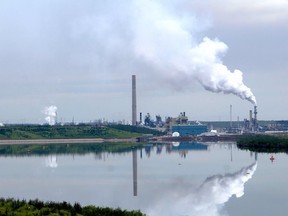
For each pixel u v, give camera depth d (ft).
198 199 444.55
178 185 544.62
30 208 324.80
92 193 489.26
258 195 458.91
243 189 501.56
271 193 469.16
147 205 415.85
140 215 315.78
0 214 303.89
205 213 379.76
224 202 424.46
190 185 542.57
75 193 490.90
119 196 467.52
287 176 609.01
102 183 572.92
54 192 500.33
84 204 419.95
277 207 396.98
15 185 563.48
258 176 615.16
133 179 608.60
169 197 457.68
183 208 400.06
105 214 316.40
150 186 538.88
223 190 498.69
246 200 432.66
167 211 388.37
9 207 325.01
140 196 466.29
